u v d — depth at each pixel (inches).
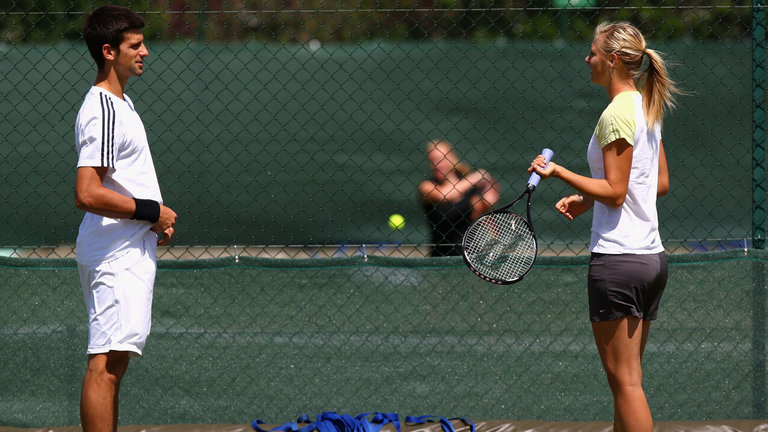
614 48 478.0
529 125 729.6
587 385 629.9
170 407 638.5
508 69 728.3
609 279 470.9
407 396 636.1
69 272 642.2
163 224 492.4
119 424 637.3
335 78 736.3
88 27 486.6
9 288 644.7
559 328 630.5
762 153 624.7
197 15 756.0
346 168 746.8
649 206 474.3
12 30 733.3
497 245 522.9
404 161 740.0
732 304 621.9
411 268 634.2
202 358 638.5
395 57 736.3
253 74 726.5
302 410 637.9
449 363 634.2
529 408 633.0
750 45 643.5
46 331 642.2
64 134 695.1
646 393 629.3
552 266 629.9
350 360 637.9
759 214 627.8
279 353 637.9
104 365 486.0
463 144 734.5
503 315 632.4
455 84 729.6
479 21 817.5
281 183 741.9
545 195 743.7
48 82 692.7
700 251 663.1
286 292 636.7
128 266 484.4
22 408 641.6
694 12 761.0
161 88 716.7
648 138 474.3
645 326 490.9
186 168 732.7
